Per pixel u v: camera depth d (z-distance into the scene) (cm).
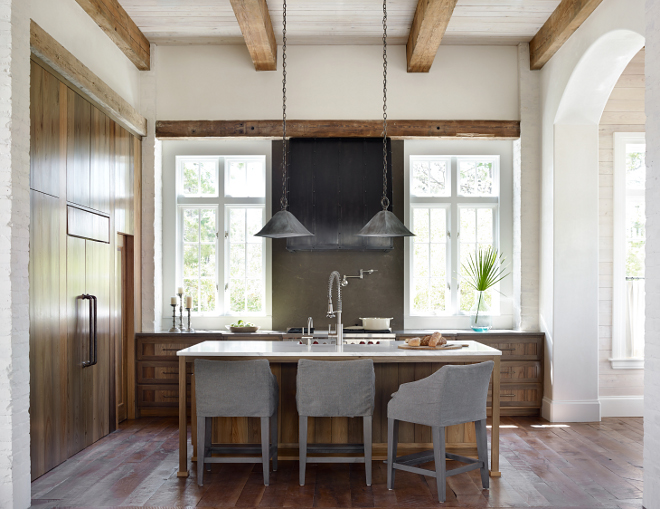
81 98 470
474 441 439
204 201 670
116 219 551
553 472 416
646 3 352
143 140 631
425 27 524
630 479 401
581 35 515
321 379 381
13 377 334
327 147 636
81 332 467
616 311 606
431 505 352
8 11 334
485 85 639
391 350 416
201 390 386
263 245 674
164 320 662
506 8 546
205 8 547
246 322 637
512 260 664
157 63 637
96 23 514
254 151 663
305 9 546
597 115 575
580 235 580
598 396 602
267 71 636
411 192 677
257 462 393
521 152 630
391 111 636
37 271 392
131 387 593
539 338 602
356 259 646
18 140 343
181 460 405
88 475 407
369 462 386
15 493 334
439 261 678
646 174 353
